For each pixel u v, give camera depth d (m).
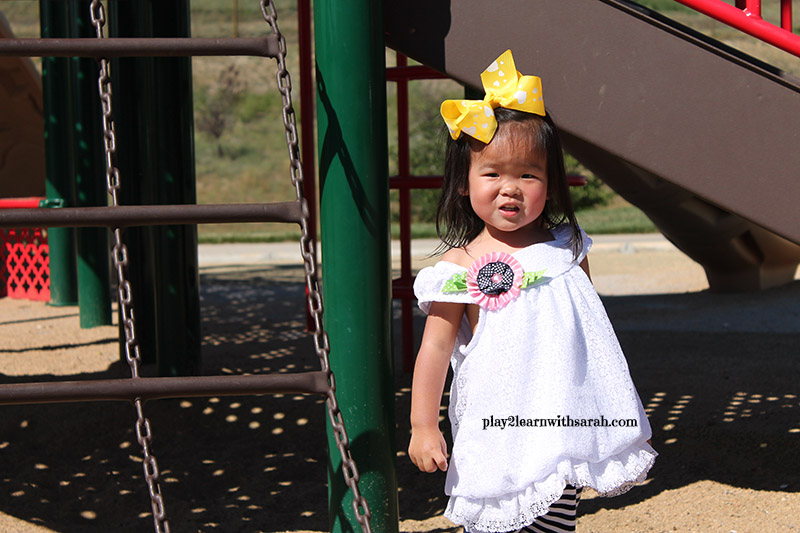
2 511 3.23
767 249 8.03
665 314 7.28
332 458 2.51
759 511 2.98
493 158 2.05
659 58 2.52
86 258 6.90
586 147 5.91
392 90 27.64
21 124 9.58
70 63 6.58
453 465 2.06
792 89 2.46
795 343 5.80
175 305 4.64
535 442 1.97
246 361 5.38
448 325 2.11
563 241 2.19
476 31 2.59
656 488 3.26
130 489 3.49
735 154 2.50
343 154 2.42
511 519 1.98
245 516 3.23
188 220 2.16
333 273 2.47
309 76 6.15
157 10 4.31
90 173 6.67
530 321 2.04
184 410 4.25
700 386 4.58
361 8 2.40
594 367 2.06
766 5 29.77
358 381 2.47
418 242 14.78
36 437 3.97
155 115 4.39
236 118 29.91
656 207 7.00
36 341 6.37
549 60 2.56
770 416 3.96
